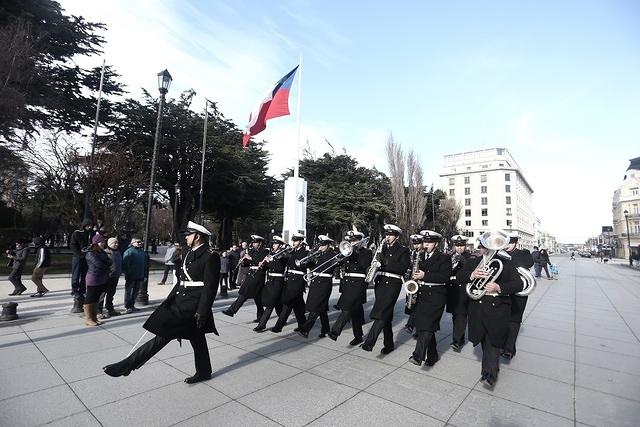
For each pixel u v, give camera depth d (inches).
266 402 148.1
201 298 158.9
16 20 703.7
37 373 172.9
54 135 771.4
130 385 161.3
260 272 295.7
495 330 169.5
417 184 1396.4
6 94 618.8
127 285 320.8
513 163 3870.6
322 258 260.2
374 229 1163.3
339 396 155.9
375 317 212.5
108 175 786.2
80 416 132.3
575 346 245.0
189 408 140.8
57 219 1058.7
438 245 207.0
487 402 154.2
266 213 1440.7
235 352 214.2
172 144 1100.5
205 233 169.9
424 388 167.6
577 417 142.3
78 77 893.2
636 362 211.5
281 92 555.2
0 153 682.2
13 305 275.3
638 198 2952.8
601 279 829.2
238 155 1250.6
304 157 1237.1
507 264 176.9
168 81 394.9
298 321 280.2
